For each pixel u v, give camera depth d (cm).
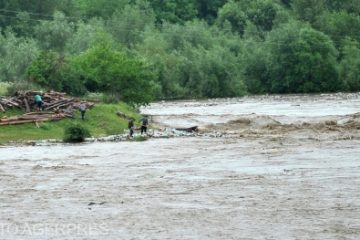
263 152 6831
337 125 9456
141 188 5066
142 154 6969
